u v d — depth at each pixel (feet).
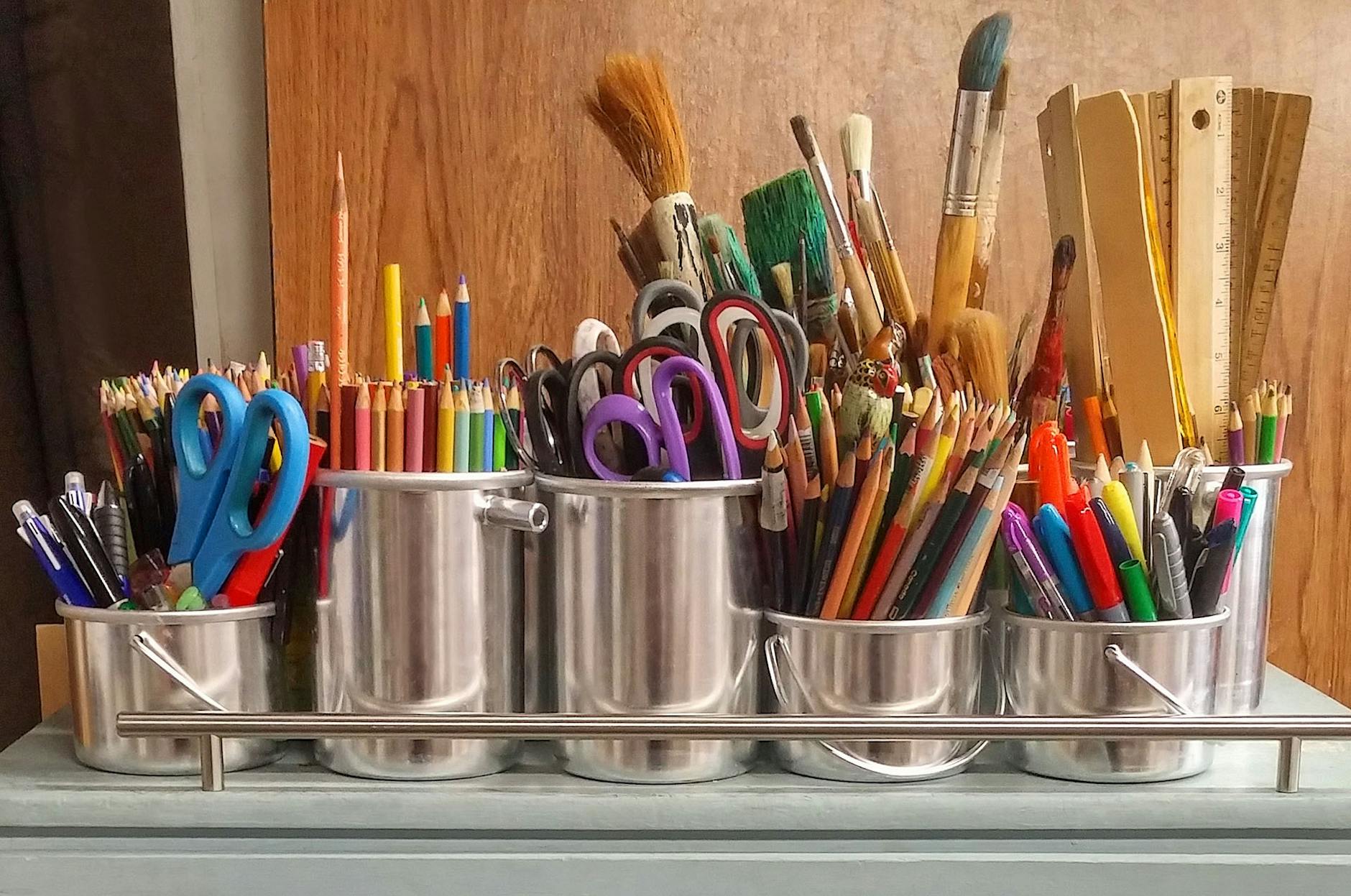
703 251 1.74
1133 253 1.69
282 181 2.48
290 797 1.47
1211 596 1.54
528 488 1.66
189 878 1.43
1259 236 1.84
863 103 2.50
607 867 1.44
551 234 2.52
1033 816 1.48
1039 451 1.62
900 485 1.51
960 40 2.50
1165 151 1.79
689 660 1.52
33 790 1.49
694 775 1.53
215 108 2.58
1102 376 1.81
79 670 1.56
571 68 2.48
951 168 1.77
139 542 1.64
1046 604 1.56
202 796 1.47
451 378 1.70
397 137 2.48
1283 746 1.49
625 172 2.51
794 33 2.49
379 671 1.52
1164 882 1.44
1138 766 1.53
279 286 2.50
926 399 1.58
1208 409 1.78
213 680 1.53
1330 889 1.44
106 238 2.45
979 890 1.44
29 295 2.46
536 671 1.67
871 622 1.51
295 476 1.47
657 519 1.50
